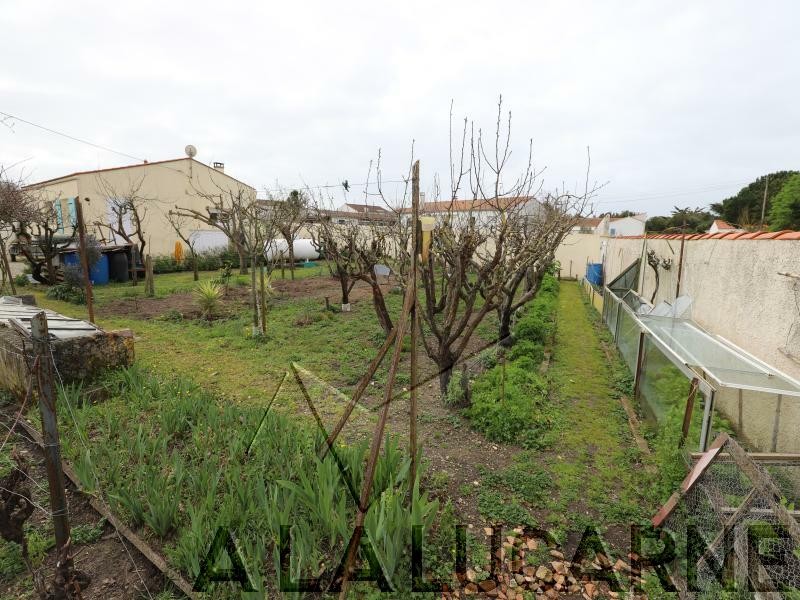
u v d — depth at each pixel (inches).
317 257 900.0
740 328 198.8
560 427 193.2
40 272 581.3
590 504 141.5
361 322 358.3
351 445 150.8
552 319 378.0
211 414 167.8
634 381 233.5
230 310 422.6
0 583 104.9
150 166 818.2
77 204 284.7
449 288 203.3
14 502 88.5
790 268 161.0
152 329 355.3
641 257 426.9
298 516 116.7
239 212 404.5
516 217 238.4
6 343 195.5
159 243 840.9
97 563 111.1
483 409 190.9
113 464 135.3
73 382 200.1
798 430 143.0
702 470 116.0
